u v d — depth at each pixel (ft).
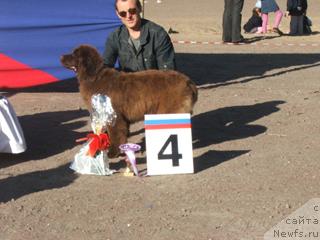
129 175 22.44
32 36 35.96
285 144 26.76
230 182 21.76
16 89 38.47
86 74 23.62
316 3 121.19
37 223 18.40
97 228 18.01
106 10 36.35
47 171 23.30
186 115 22.49
